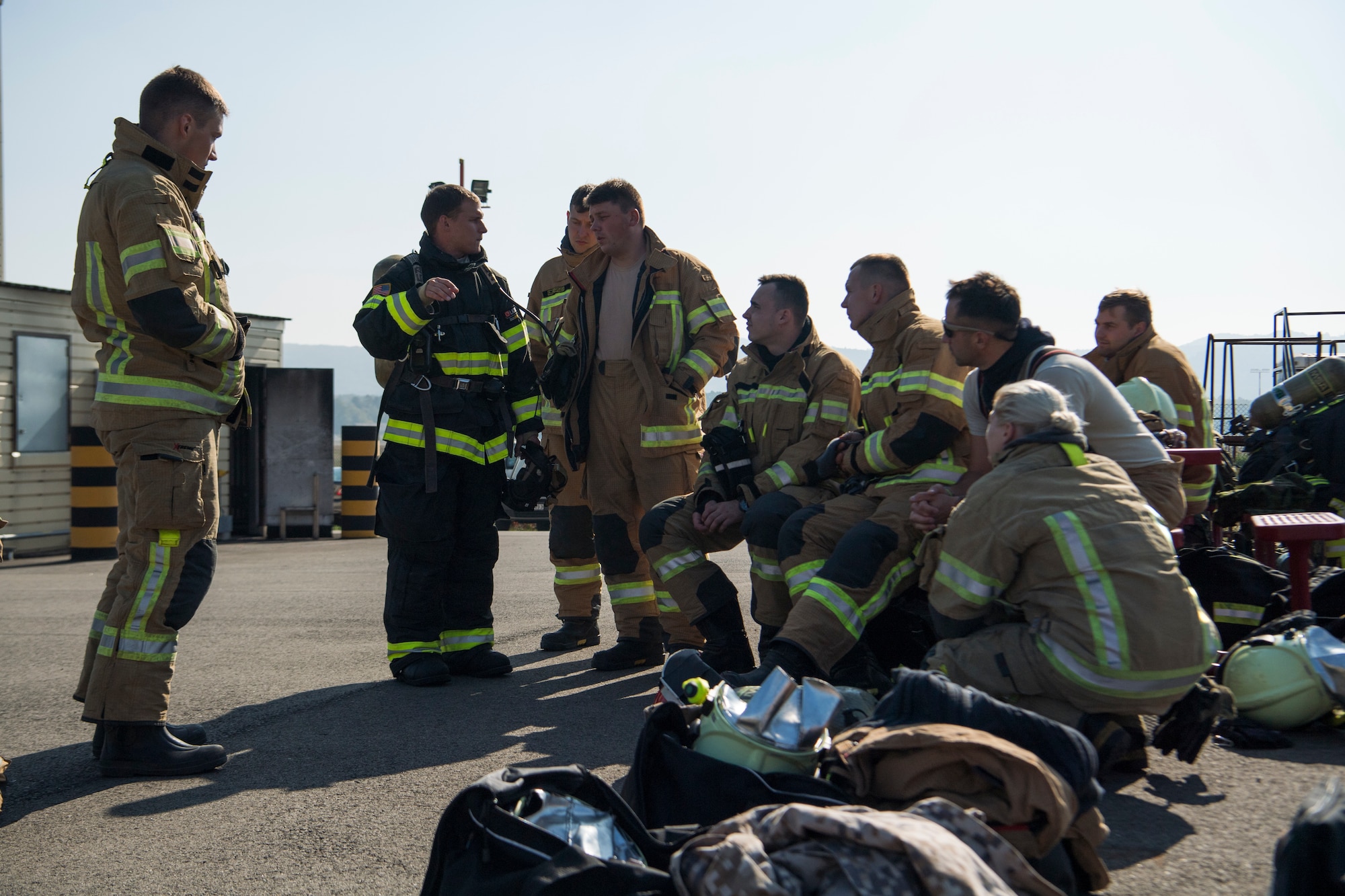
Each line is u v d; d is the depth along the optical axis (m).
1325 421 5.10
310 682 4.57
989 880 1.71
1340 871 1.68
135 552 3.28
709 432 4.40
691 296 4.84
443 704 4.09
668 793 2.37
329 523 13.48
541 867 1.84
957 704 2.26
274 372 13.43
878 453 3.71
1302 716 3.31
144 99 3.40
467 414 4.51
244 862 2.53
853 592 3.44
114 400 3.27
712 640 4.34
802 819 1.82
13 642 5.78
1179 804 2.74
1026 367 3.34
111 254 3.26
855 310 3.94
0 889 2.39
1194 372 5.27
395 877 2.42
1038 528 2.65
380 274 5.00
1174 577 2.61
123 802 3.00
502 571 8.95
